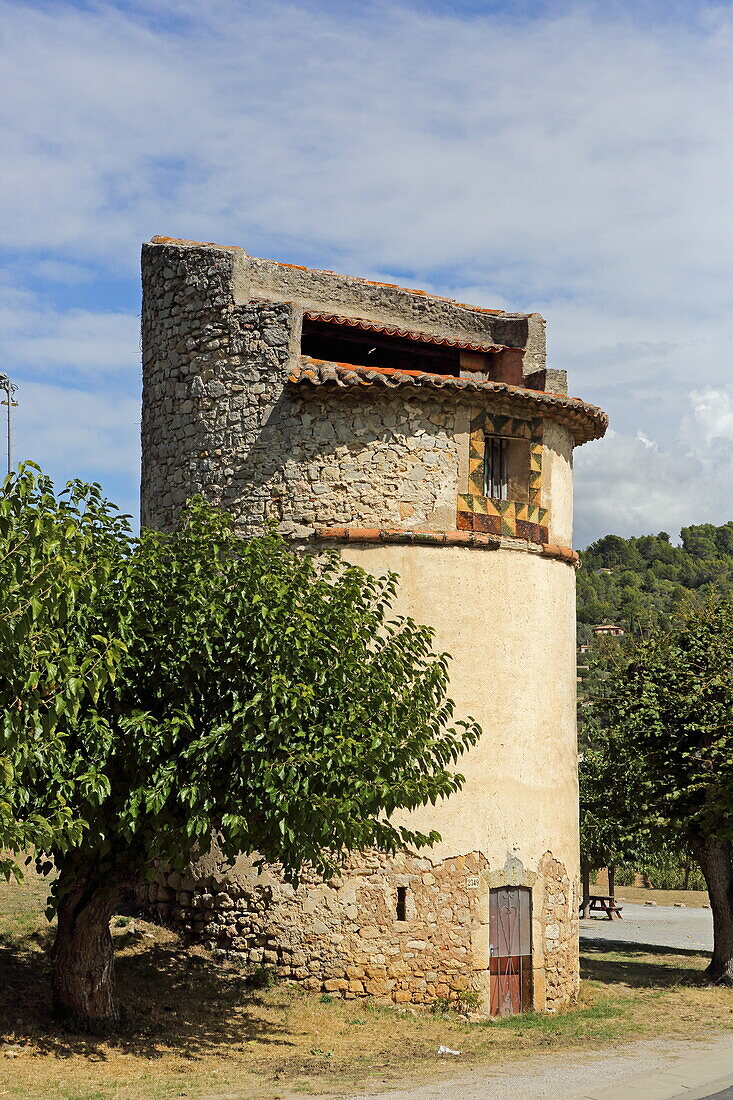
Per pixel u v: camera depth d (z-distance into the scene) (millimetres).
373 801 12656
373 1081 12219
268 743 12070
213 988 15547
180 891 17188
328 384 16719
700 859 23031
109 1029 13250
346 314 19828
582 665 51719
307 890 16266
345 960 16031
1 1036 12469
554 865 17781
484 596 17438
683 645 24516
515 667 17594
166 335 18547
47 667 10016
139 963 15898
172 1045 13141
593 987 20594
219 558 13359
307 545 16844
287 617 12508
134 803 11430
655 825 23531
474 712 17078
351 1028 14859
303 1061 13055
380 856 16312
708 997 20281
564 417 18672
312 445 17000
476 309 21203
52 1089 10891
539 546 18188
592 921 38875
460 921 16469
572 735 18906
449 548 17250
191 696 12211
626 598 119062
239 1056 13023
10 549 9906
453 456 17406
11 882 18766
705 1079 12914
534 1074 12922
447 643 17031
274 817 11859
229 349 17594
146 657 12250
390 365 20297
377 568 16875
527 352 20266
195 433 17828
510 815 17156
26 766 10523
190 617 12156
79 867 12711
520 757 17438
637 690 24156
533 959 17172
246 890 16531
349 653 12984
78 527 11141
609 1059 14078
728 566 144000
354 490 16953
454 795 16750
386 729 12938
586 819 33812
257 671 12227
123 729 11750
